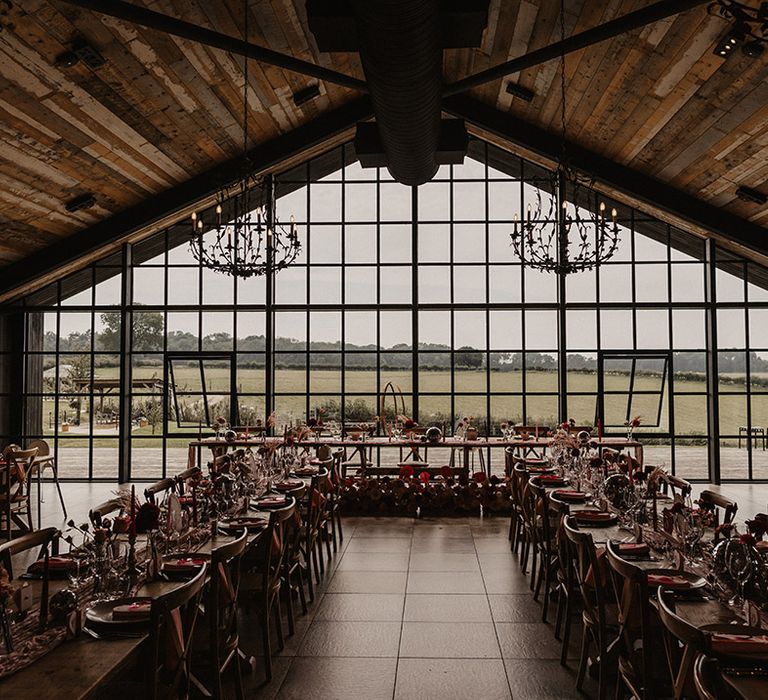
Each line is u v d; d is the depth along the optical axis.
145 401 10.97
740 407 10.55
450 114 9.55
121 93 6.89
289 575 4.59
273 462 7.08
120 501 3.93
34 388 10.95
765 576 2.98
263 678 3.83
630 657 3.03
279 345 11.07
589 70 7.27
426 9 4.53
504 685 3.72
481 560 6.25
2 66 5.82
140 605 2.78
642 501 4.58
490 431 10.84
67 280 10.91
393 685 3.73
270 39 7.11
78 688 2.12
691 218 8.95
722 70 6.16
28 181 7.72
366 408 10.95
